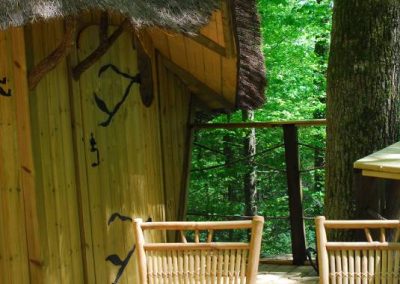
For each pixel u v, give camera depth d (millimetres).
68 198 3945
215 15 4109
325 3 9320
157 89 5215
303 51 9617
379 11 4246
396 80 4297
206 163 8539
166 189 5371
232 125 5863
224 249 2465
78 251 4039
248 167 8664
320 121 5723
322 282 2371
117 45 4586
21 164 3559
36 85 3592
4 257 3488
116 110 4551
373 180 3523
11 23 2891
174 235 5348
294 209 5840
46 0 2990
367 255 2371
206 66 5133
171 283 2510
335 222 2389
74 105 4043
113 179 4477
